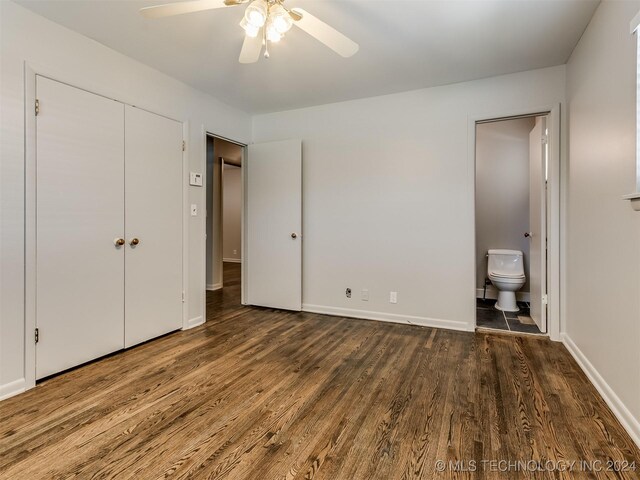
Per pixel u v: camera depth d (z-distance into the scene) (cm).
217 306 411
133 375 224
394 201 340
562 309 282
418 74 293
